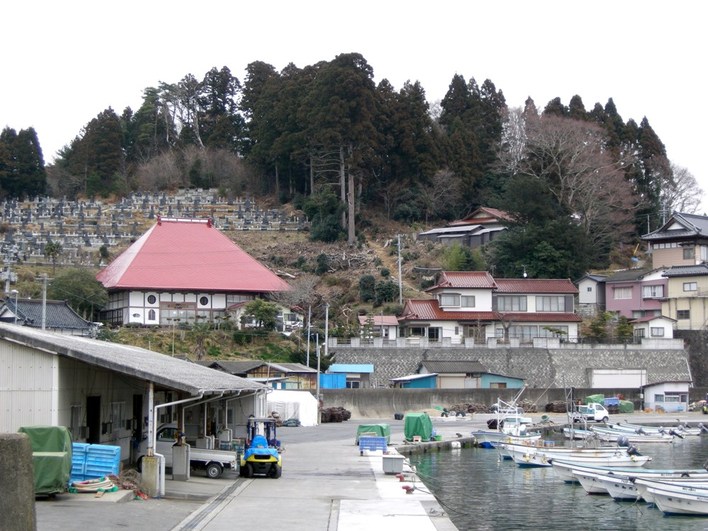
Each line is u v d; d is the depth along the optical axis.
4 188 119.62
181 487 25.78
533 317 79.75
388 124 107.44
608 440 55.06
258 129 117.06
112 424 26.88
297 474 31.66
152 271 76.00
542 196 94.62
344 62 103.56
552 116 109.12
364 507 23.84
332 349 72.19
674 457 48.34
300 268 93.81
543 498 33.91
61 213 109.25
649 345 76.00
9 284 70.75
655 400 73.94
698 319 81.56
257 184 120.38
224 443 34.50
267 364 63.31
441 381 71.06
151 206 112.94
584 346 74.88
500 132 121.06
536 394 71.81
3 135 122.81
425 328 77.75
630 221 105.75
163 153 131.50
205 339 68.81
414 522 21.50
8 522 10.31
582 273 91.19
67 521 17.95
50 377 21.80
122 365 21.83
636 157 112.94
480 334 78.00
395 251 97.38
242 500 24.11
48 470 20.28
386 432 46.47
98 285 74.56
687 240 88.38
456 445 51.50
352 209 100.81
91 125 128.38
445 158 110.62
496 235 97.25
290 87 112.00
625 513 30.86
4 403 21.75
